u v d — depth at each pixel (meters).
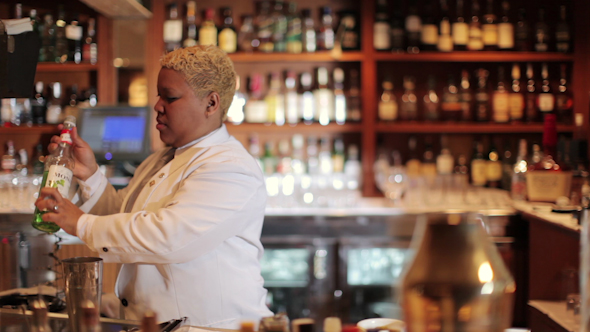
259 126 3.29
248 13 3.48
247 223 1.43
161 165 1.55
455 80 3.49
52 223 1.40
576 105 3.26
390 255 3.04
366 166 3.29
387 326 0.86
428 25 3.27
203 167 1.38
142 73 3.33
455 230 0.59
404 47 3.37
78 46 3.29
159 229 1.28
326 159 3.35
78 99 3.41
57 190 1.29
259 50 3.37
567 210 2.30
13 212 2.47
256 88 3.40
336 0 3.45
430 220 0.61
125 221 1.29
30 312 1.23
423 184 3.04
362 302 2.96
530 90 3.42
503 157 3.46
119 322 1.16
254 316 1.44
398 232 2.86
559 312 1.78
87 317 1.03
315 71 3.49
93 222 1.29
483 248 0.60
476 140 3.48
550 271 2.53
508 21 3.43
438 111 3.49
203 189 1.33
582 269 0.81
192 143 1.47
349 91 3.46
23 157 3.28
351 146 3.36
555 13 3.40
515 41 3.40
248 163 1.43
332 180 3.15
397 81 3.51
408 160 3.50
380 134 3.47
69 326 1.10
